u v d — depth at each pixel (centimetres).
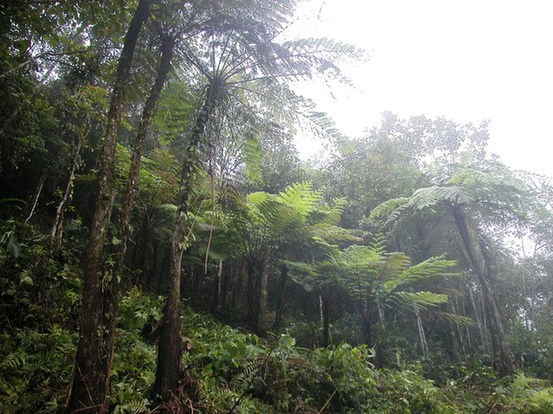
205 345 405
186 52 363
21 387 260
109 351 235
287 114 434
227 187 460
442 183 766
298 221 677
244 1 329
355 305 858
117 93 272
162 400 268
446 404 416
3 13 317
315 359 429
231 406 304
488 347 912
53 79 740
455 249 879
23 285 375
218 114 366
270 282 1189
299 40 372
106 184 251
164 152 662
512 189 663
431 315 857
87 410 213
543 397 412
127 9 341
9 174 865
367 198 962
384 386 429
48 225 770
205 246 717
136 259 723
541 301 1304
